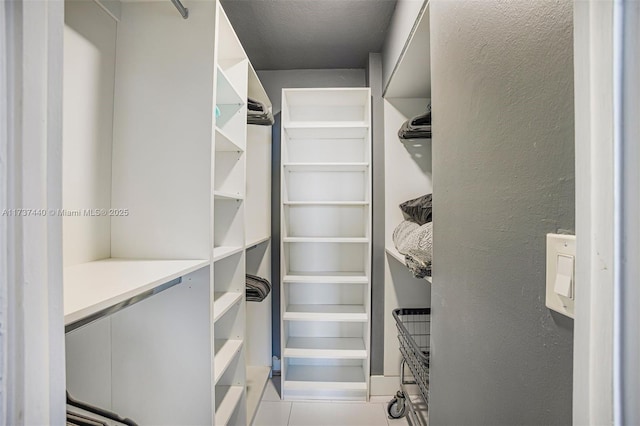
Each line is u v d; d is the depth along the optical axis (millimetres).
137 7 1221
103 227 1177
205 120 1199
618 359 326
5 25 360
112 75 1203
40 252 385
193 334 1180
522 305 556
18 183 367
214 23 1207
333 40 2102
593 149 350
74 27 1039
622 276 323
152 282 833
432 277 1028
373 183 2197
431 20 1034
